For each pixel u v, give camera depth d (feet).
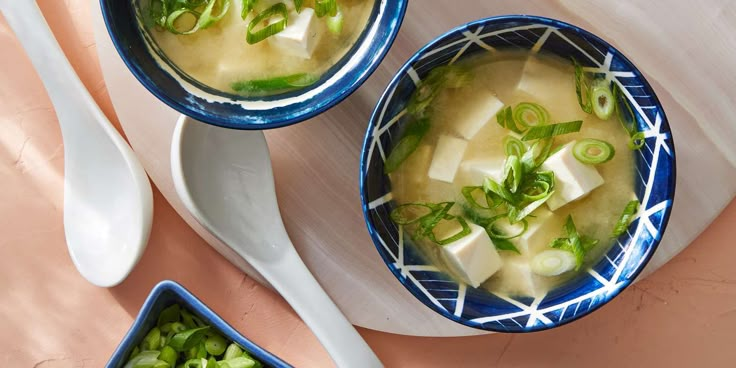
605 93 1.71
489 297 1.73
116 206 1.89
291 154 1.84
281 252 1.83
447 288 1.73
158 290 1.79
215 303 1.90
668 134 1.67
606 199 1.73
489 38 1.69
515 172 1.68
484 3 1.79
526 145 1.71
